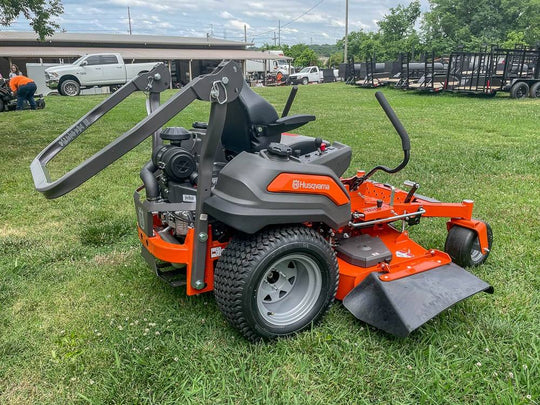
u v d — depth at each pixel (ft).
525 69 59.77
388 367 8.54
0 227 15.80
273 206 8.46
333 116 44.88
